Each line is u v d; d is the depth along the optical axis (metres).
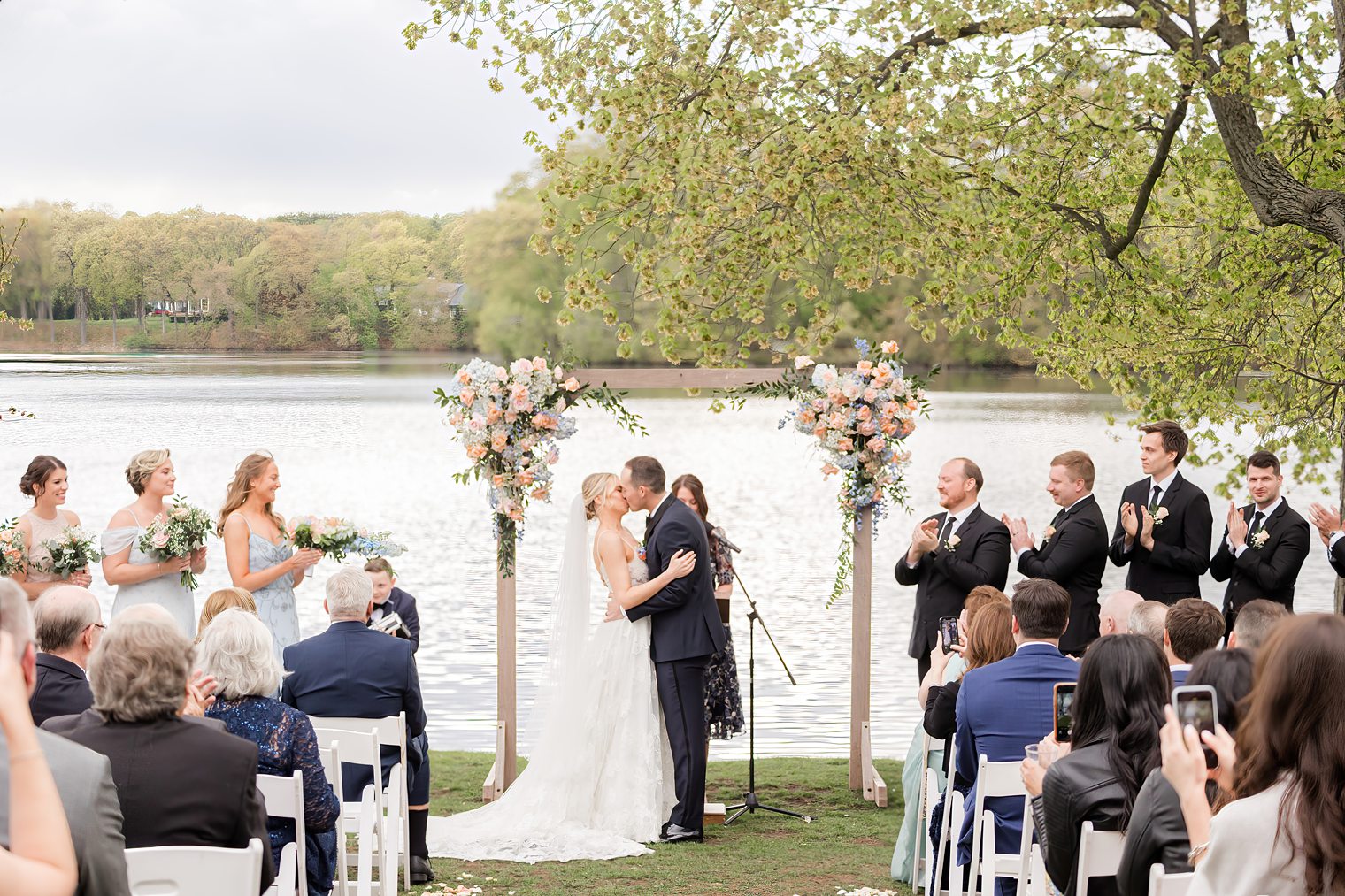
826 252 9.59
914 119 8.39
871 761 7.36
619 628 6.63
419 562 18.36
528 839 6.23
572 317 9.23
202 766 3.14
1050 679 4.32
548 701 6.75
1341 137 7.95
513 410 7.07
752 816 6.87
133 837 3.07
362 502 26.19
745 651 11.95
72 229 53.53
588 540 6.90
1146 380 9.55
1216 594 14.32
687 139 8.95
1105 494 25.34
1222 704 2.80
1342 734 2.18
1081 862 3.17
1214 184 9.18
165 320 54.72
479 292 39.91
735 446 39.69
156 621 3.24
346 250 55.38
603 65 9.09
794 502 26.78
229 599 4.54
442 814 6.89
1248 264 9.16
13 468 31.58
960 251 9.02
